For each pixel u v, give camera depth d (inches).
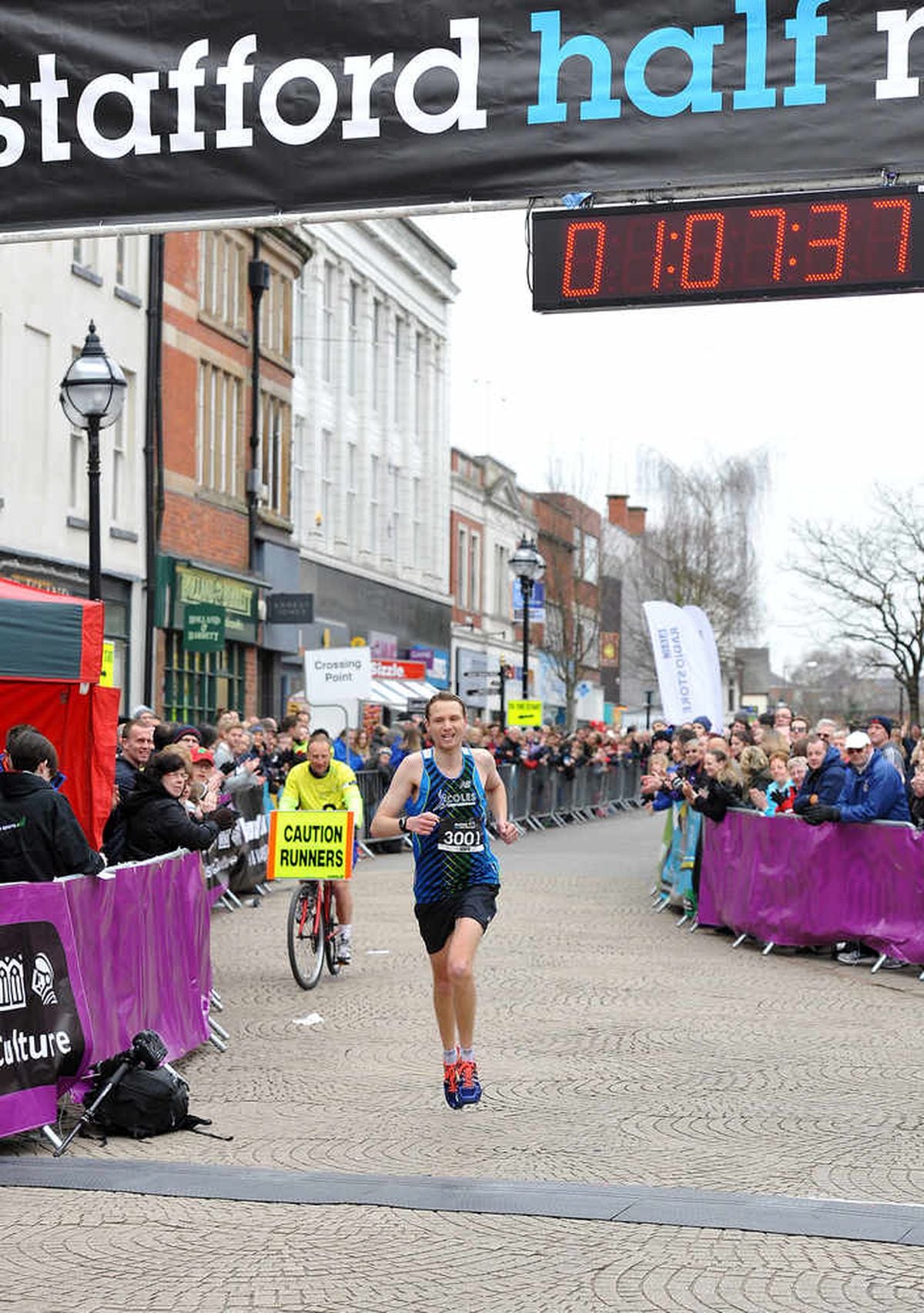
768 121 406.0
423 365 2026.3
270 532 1435.8
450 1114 340.5
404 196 425.7
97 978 338.6
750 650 4111.7
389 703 1418.6
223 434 1330.0
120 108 440.5
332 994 497.0
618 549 2819.9
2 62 445.7
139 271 1155.3
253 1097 357.4
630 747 1740.9
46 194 444.1
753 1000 487.2
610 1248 245.4
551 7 418.0
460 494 2178.9
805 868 576.1
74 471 1069.1
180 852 400.2
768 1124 330.3
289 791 520.1
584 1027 441.7
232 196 435.2
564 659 2325.3
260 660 1451.8
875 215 389.7
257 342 1386.6
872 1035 430.6
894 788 553.3
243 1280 232.8
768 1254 242.7
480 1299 223.9
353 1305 222.7
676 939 636.7
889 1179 287.4
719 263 398.6
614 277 405.4
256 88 433.7
